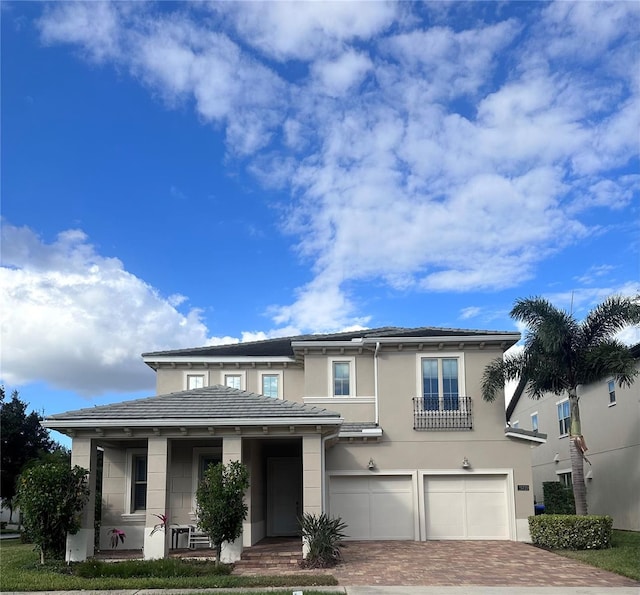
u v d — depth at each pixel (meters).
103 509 19.56
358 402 23.73
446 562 16.48
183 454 19.98
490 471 22.27
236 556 16.17
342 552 18.42
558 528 19.12
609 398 25.88
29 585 13.07
